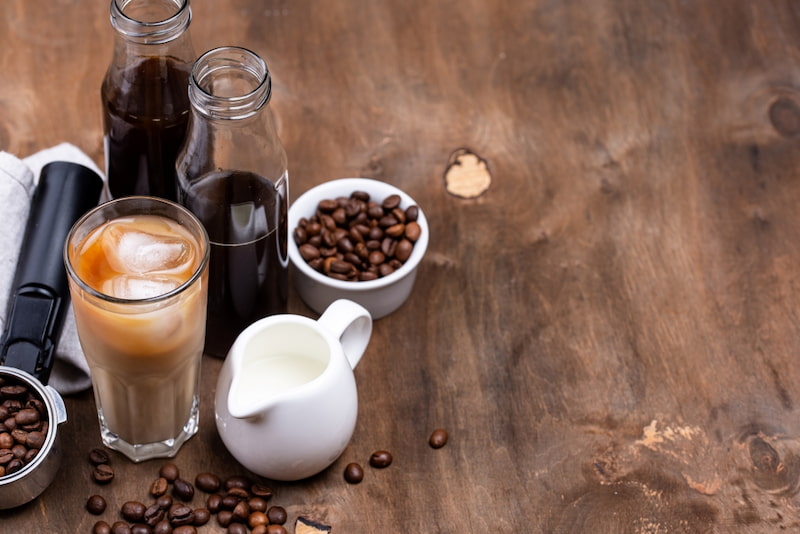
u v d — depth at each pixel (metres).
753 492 1.29
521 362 1.34
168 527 1.24
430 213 1.42
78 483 1.26
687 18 1.58
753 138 1.50
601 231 1.42
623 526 1.26
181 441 1.29
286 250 1.31
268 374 1.27
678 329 1.37
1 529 1.24
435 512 1.26
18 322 1.25
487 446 1.30
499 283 1.38
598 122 1.50
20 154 1.41
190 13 1.27
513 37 1.55
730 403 1.33
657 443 1.31
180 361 1.23
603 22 1.57
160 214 1.22
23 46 1.49
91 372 1.25
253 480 1.27
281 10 1.54
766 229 1.43
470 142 1.47
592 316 1.37
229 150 1.23
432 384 1.33
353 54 1.52
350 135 1.47
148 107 1.28
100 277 1.20
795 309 1.38
